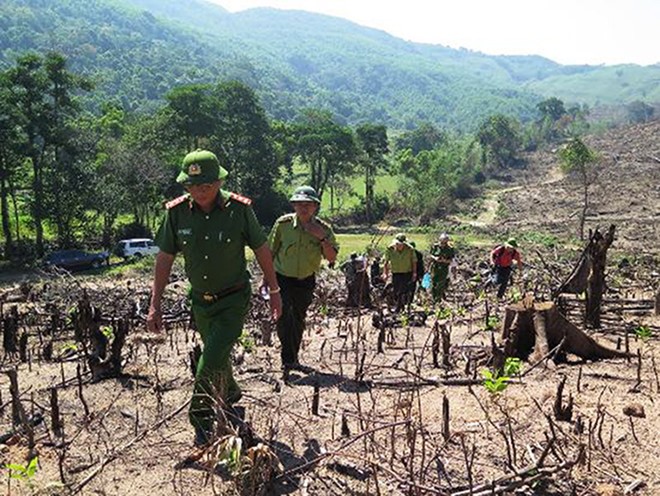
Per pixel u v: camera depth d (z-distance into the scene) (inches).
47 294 681.6
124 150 1839.3
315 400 195.8
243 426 168.2
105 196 1678.2
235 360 261.4
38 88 1598.2
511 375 220.4
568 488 150.2
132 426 188.5
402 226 2069.4
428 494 144.9
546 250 1427.2
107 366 235.5
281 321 245.1
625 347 280.2
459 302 476.1
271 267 186.7
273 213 2358.5
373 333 325.1
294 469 151.9
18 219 1807.3
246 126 2341.3
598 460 164.1
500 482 149.5
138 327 395.2
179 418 194.4
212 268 177.6
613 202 2650.1
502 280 467.5
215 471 158.4
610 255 1289.4
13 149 1557.6
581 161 2112.5
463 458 164.2
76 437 177.2
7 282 1284.4
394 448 161.8
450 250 454.9
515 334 252.7
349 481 154.9
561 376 230.5
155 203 1921.8
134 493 149.9
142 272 1289.4
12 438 178.1
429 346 286.4
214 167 171.9
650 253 1393.9
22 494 149.3
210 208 175.6
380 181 3577.8
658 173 3144.7
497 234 1964.8
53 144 1657.2
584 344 257.4
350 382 228.8
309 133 2721.5
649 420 189.6
